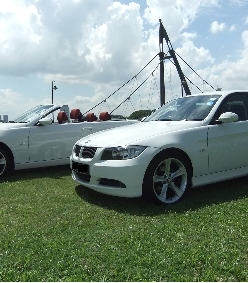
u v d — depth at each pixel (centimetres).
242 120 454
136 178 354
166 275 206
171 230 284
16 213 352
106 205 376
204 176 408
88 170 392
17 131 582
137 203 379
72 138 640
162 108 531
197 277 203
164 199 371
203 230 282
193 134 397
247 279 200
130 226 297
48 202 395
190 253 233
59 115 646
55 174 599
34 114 634
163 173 379
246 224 293
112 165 363
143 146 362
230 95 463
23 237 277
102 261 227
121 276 205
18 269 219
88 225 307
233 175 435
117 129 450
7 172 571
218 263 220
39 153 602
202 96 488
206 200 385
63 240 266
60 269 216
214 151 409
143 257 230
